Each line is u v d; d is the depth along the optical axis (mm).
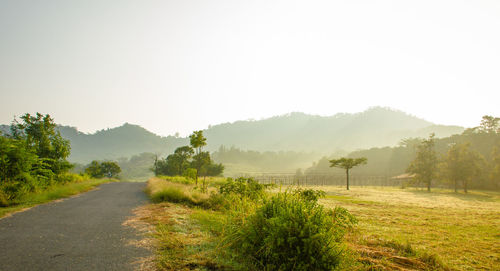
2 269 4105
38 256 4781
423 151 66188
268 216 5312
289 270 4391
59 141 21922
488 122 97125
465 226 12508
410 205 23406
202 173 67875
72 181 25453
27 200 11859
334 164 63594
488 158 85938
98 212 9953
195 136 24797
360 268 5023
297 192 7000
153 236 6387
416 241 8828
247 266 4648
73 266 4332
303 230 4461
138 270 4242
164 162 86625
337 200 26109
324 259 4352
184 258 4855
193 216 9242
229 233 5738
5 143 13336
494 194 51094
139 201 13797
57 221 7980
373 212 17016
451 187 76188
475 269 6184
